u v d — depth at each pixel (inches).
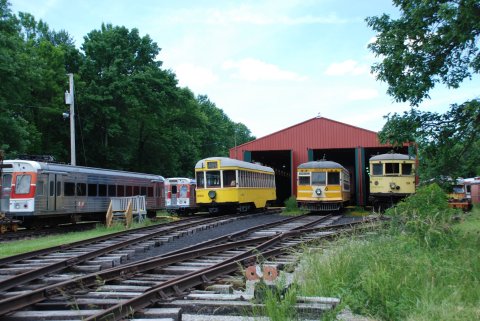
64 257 485.4
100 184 1093.8
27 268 419.8
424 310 242.5
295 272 360.8
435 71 486.9
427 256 336.2
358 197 1535.4
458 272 307.7
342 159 1998.0
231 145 3858.3
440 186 503.8
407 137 502.0
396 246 376.5
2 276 395.2
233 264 392.5
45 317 252.4
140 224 916.0
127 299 289.4
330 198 1229.7
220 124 3659.0
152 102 1862.7
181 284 313.9
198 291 313.4
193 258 459.5
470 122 485.1
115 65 1825.8
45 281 361.7
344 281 300.2
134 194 1251.8
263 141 1616.6
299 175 1262.3
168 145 2245.3
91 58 1903.3
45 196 909.2
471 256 360.5
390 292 262.4
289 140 1595.7
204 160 1218.0
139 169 2187.5
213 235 710.5
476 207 1273.4
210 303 266.7
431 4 461.7
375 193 1219.2
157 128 2150.6
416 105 502.0
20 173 887.7
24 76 1328.7
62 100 1755.7
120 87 1784.0
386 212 480.1
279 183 2086.6
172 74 1946.4
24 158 933.2
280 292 257.0
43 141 1795.0
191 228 780.0
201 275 342.3
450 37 449.7
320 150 1763.0
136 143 2170.3
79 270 411.8
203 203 1204.5
